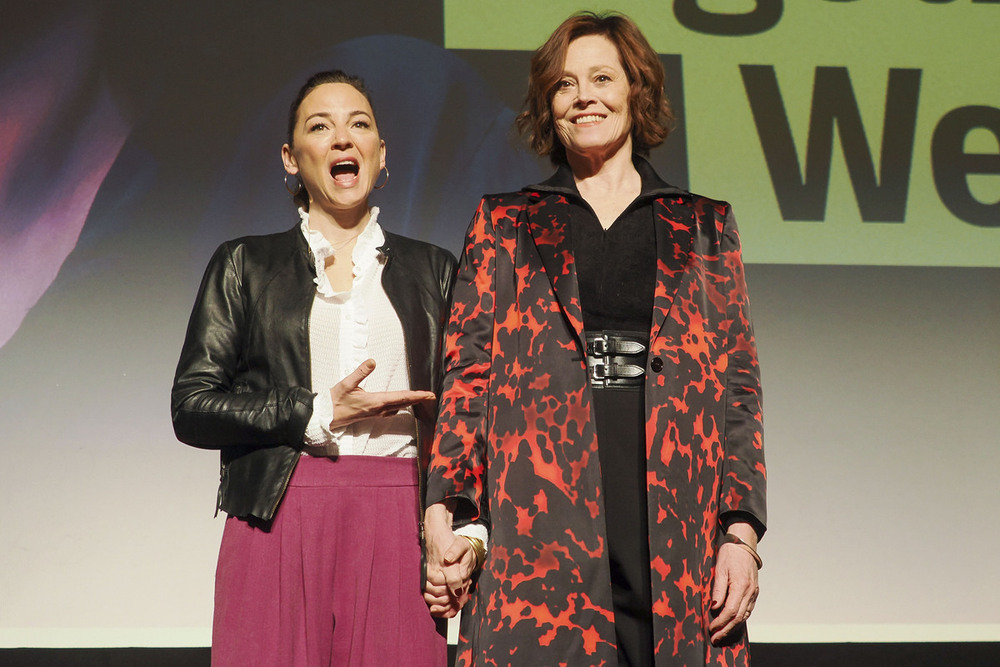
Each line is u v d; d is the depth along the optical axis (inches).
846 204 145.9
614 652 57.6
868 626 131.6
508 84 144.9
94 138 139.8
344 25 144.2
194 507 132.0
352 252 78.5
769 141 146.8
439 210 141.1
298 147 79.5
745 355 64.8
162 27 142.3
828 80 149.2
